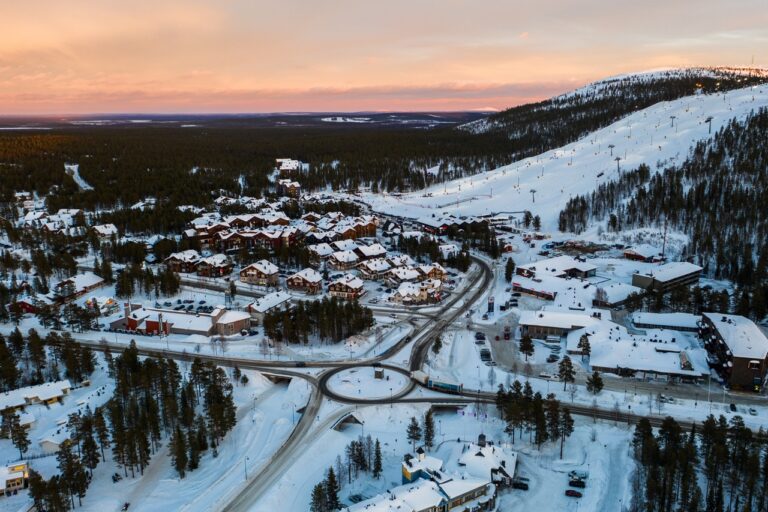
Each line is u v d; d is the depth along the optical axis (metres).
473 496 94.19
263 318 170.25
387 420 120.94
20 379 134.00
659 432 107.75
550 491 99.06
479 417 121.56
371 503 89.19
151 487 101.38
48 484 92.12
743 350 128.38
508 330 159.62
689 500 91.06
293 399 128.50
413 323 171.25
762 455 98.81
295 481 101.06
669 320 161.25
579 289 187.75
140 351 151.00
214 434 111.56
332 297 172.00
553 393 126.25
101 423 107.31
